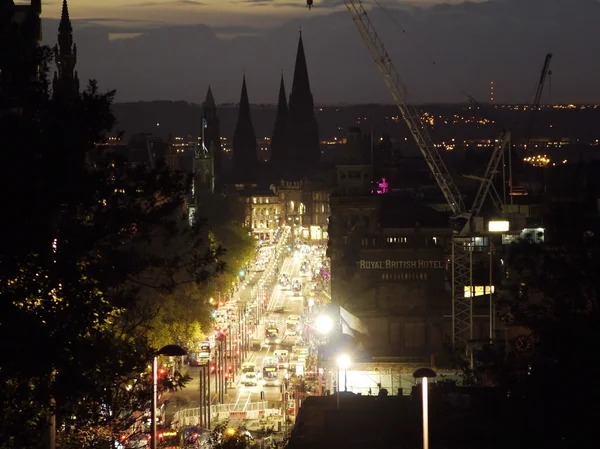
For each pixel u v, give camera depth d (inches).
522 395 4212.6
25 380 3016.7
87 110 3270.2
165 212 3427.7
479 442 4207.7
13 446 3085.6
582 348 4010.8
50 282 3088.1
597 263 4379.9
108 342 3339.1
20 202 2942.9
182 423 7504.9
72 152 3147.1
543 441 4018.2
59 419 3572.8
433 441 4229.8
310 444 4281.5
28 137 3046.3
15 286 3016.7
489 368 4591.5
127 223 3368.6
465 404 4493.1
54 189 3075.8
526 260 4571.9
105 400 3476.9
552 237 4690.0
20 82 3179.1
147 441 5044.3
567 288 4419.3
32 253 3009.4
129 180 3427.7
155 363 3831.2
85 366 3181.6
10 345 2856.8
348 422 4416.8
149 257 3503.9
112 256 3353.8
